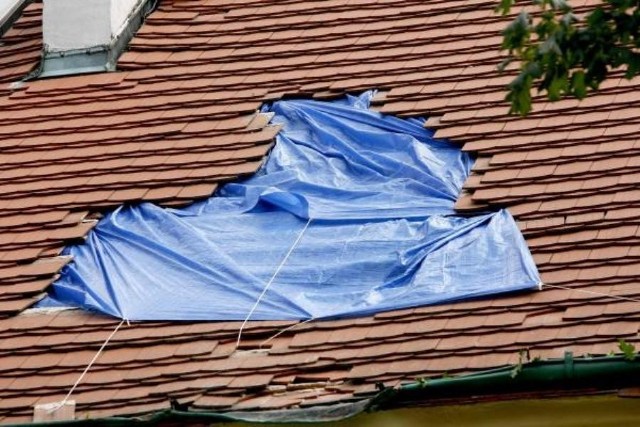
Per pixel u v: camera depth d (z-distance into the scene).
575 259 52.12
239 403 49.97
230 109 60.69
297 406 49.41
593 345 48.91
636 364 47.34
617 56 42.84
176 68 62.75
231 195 57.94
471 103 58.72
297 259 55.00
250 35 63.53
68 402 51.06
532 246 53.03
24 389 51.81
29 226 57.44
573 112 57.12
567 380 47.75
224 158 58.84
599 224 53.09
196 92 61.62
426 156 57.59
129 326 53.47
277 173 58.16
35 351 53.09
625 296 50.38
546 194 54.66
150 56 63.38
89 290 54.84
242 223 56.75
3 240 57.03
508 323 50.38
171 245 56.16
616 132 56.00
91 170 59.09
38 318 54.34
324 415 48.97
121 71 63.06
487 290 51.69
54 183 58.78
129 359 52.19
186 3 65.44
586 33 42.69
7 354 53.09
